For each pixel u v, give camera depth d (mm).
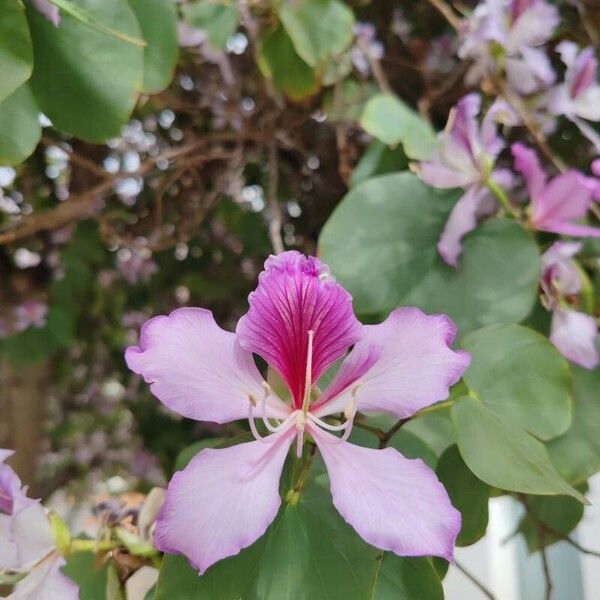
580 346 215
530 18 253
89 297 483
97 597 197
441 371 158
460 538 190
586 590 419
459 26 278
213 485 142
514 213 230
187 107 344
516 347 193
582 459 201
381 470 148
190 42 262
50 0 175
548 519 243
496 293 212
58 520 180
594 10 305
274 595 147
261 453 151
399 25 354
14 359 447
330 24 265
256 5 263
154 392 147
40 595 172
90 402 627
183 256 444
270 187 319
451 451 194
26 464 471
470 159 226
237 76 330
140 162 362
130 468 601
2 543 171
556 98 261
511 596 426
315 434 157
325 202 365
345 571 149
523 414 186
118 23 194
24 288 460
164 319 151
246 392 156
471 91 296
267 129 324
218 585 150
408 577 159
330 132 347
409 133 251
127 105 195
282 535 154
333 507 157
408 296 215
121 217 410
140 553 185
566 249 221
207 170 385
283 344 159
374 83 317
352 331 161
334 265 220
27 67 175
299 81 277
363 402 162
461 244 217
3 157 186
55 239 435
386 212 227
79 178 372
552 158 260
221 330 156
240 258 433
